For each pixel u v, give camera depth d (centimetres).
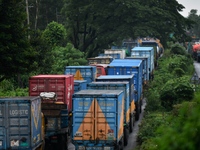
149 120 6638
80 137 4728
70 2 16662
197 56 19488
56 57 11700
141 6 15962
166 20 16838
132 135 6481
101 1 16188
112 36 16038
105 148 4734
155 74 12888
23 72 6594
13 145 4284
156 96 8475
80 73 8012
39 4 18388
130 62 8644
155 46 16112
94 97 4697
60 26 13088
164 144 1312
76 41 17562
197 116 1288
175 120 1591
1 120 4281
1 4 6203
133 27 15888
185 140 1268
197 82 9588
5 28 6212
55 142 5466
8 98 4478
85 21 16762
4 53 6216
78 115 4725
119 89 5797
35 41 8056
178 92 8012
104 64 10162
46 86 6316
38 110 4669
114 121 4691
